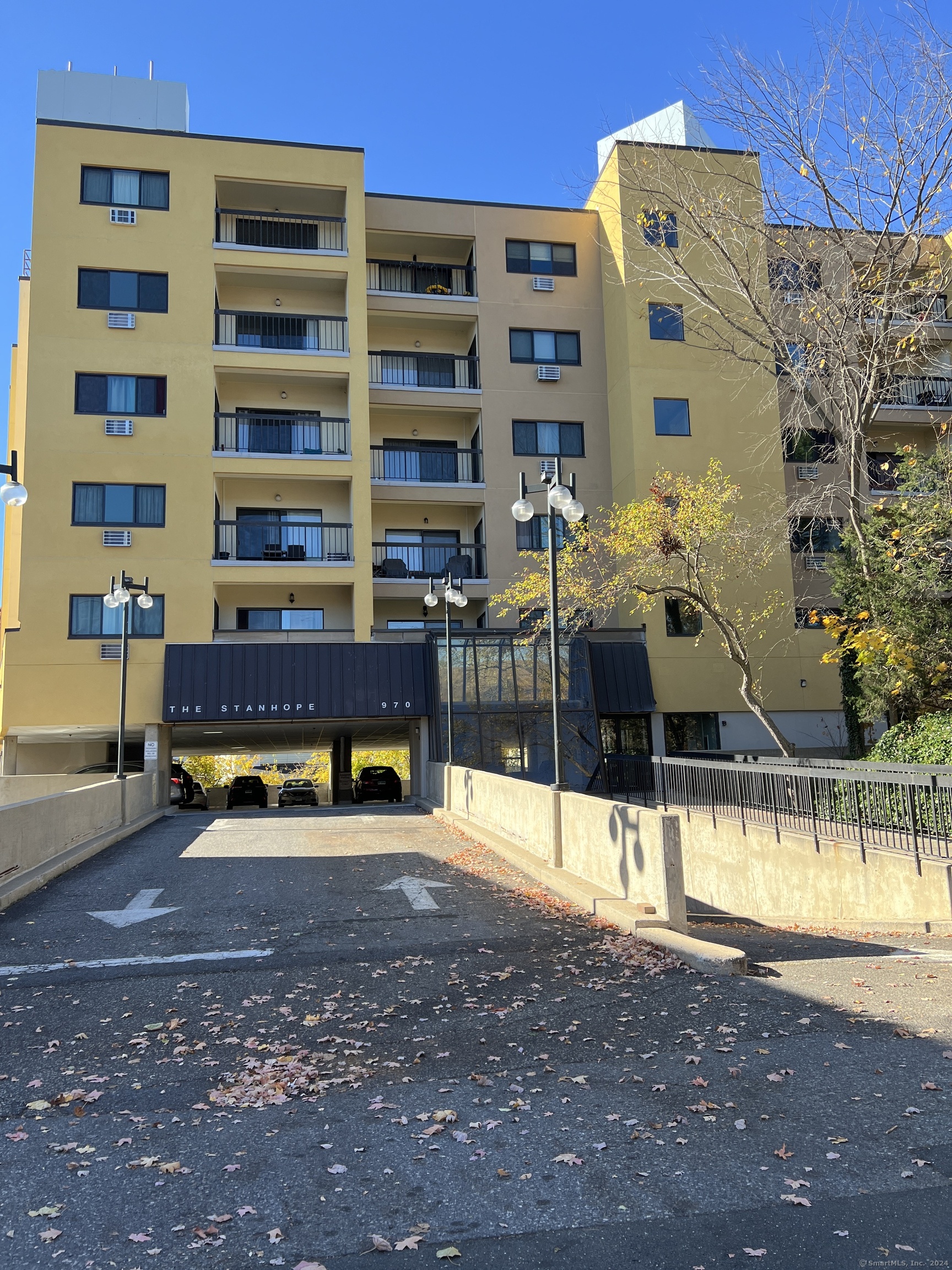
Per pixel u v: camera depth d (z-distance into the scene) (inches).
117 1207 149.9
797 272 750.5
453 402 1177.4
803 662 1105.4
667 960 299.4
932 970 288.8
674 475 1083.3
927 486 669.3
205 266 1085.8
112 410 1043.9
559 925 364.2
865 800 473.7
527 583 915.4
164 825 814.5
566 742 1014.4
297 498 1135.0
